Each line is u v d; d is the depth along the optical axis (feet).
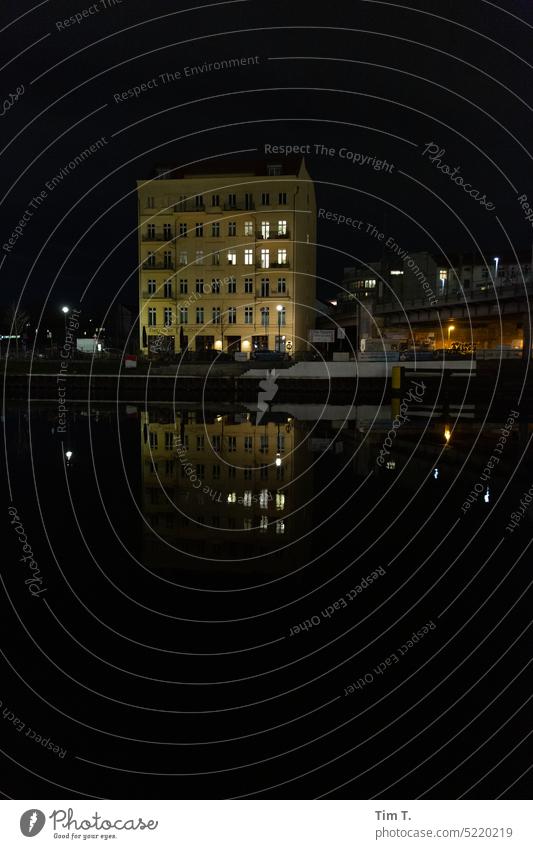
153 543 38.99
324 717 20.10
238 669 23.22
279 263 211.00
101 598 29.84
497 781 17.26
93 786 17.08
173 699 21.17
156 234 214.90
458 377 164.76
